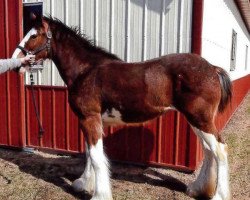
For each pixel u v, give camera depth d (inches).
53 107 221.8
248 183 179.8
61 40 157.4
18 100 227.5
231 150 237.3
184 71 137.8
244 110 392.5
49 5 214.2
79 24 208.4
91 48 156.7
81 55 155.3
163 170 196.2
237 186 175.8
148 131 198.5
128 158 205.5
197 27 180.2
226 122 310.8
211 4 199.2
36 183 177.2
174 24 185.6
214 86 138.4
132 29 195.9
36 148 230.5
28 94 228.2
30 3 216.8
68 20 210.8
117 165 205.3
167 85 141.2
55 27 158.7
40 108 225.6
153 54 193.0
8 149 236.7
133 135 202.2
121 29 198.5
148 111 145.4
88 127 150.1
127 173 192.1
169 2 185.0
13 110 230.1
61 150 223.3
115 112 150.1
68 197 161.9
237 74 390.6
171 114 191.9
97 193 147.3
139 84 142.3
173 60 141.4
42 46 157.6
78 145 218.7
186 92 137.9
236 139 264.7
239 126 310.3
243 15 406.3
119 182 178.7
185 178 184.4
